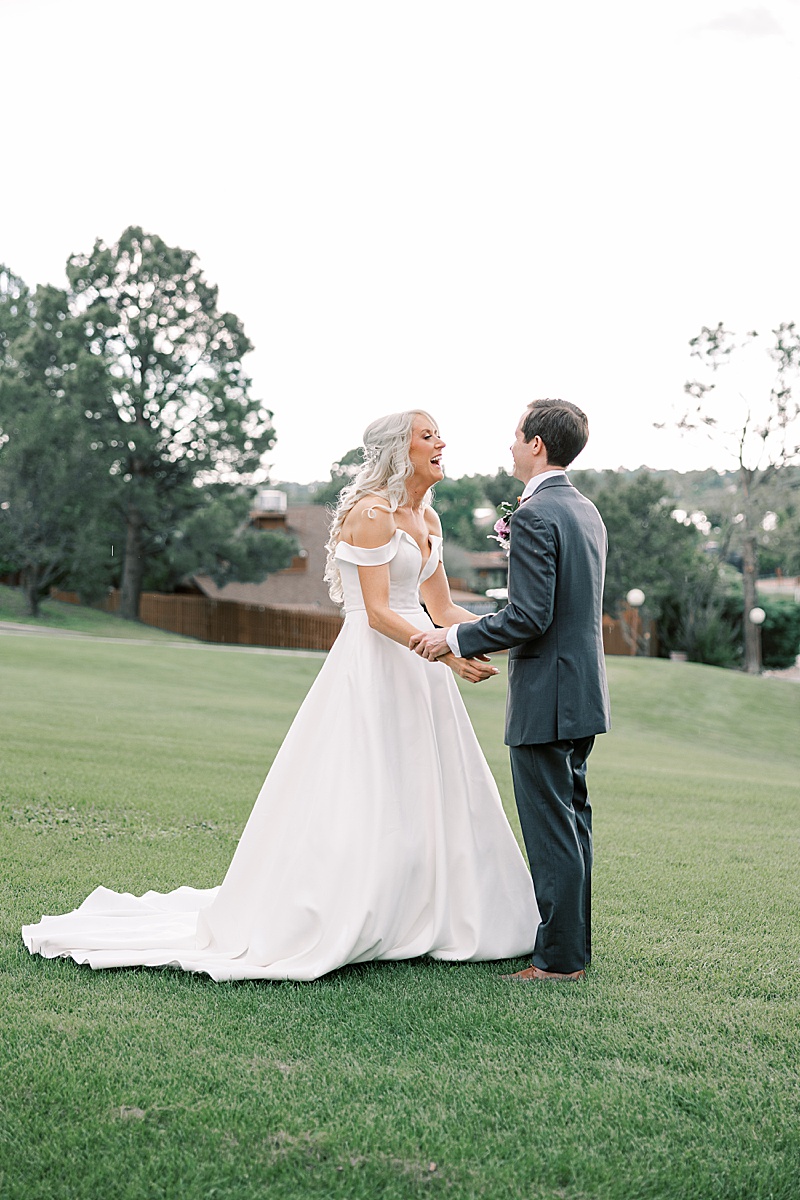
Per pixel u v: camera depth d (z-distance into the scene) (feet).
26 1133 6.90
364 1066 8.08
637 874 15.67
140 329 124.36
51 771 22.75
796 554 135.33
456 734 11.26
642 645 139.33
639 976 10.59
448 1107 7.45
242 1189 6.32
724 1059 8.41
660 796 25.73
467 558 188.44
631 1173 6.63
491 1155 6.81
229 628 140.77
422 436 11.30
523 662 10.35
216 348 129.80
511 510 11.40
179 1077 7.74
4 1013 9.02
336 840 10.47
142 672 62.54
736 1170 6.69
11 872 14.17
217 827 17.88
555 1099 7.58
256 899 10.73
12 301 148.46
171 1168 6.49
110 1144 6.77
